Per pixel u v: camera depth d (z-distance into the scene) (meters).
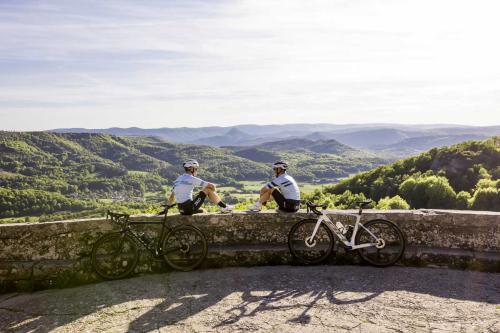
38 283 5.98
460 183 74.25
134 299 5.32
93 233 6.40
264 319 4.58
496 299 4.98
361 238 6.46
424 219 6.48
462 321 4.41
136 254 6.21
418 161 86.12
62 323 4.73
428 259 6.19
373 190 79.44
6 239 6.17
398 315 4.59
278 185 6.93
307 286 5.54
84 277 6.07
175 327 4.47
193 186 6.78
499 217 6.18
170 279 6.02
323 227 6.58
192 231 6.46
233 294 5.35
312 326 4.38
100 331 4.48
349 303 4.95
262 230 6.81
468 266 6.03
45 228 6.25
